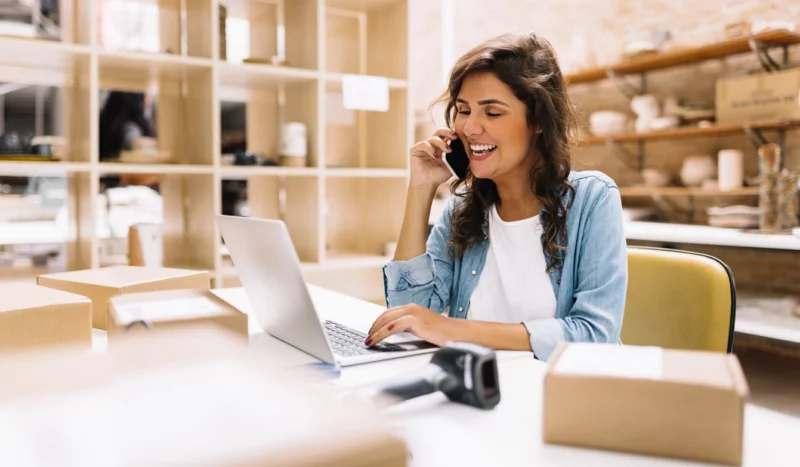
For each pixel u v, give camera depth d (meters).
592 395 0.70
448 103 1.58
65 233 2.72
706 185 3.41
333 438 0.45
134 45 2.80
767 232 2.72
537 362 1.07
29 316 1.00
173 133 2.95
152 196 2.90
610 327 1.27
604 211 1.39
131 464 0.40
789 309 2.83
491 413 0.82
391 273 1.54
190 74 2.82
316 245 2.98
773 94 3.18
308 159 3.05
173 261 2.96
